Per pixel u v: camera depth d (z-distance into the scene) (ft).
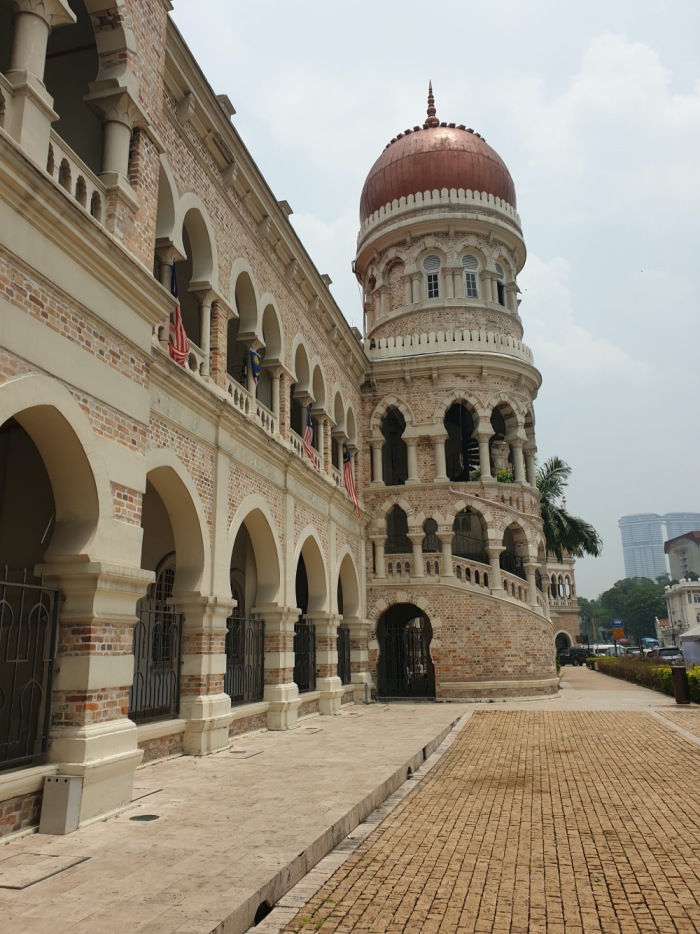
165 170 42.45
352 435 88.89
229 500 47.57
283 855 22.07
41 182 25.40
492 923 18.38
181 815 27.07
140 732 36.96
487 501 87.56
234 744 45.88
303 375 69.82
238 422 48.06
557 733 54.08
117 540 29.84
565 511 131.54
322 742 46.91
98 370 29.53
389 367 92.02
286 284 65.21
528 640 85.30
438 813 30.12
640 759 42.55
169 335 41.75
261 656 55.47
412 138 109.91
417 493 89.04
